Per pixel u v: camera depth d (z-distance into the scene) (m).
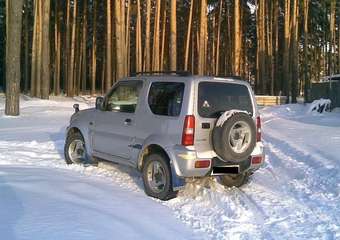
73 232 5.55
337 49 54.19
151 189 7.90
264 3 43.66
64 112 23.81
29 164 10.17
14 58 21.45
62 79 53.00
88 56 58.50
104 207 6.82
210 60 53.78
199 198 7.83
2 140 14.03
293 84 38.03
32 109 24.50
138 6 35.38
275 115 25.02
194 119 7.57
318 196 8.05
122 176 9.29
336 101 29.22
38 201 6.76
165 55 45.28
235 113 7.61
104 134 9.31
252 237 5.96
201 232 6.09
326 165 10.46
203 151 7.63
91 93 47.50
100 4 48.62
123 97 9.01
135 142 8.41
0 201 6.61
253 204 7.53
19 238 5.21
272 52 47.09
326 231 6.23
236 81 8.12
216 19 50.09
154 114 8.13
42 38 31.27
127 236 5.64
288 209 7.27
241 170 7.98
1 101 31.44
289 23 41.50
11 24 21.44
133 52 54.78
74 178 8.63
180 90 7.80
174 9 28.92
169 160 7.70
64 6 46.78
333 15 47.91
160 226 6.21
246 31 53.47
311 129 17.98
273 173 10.05
